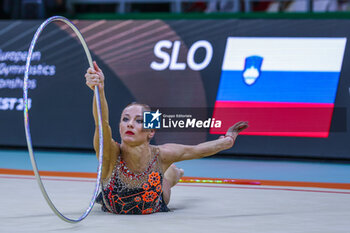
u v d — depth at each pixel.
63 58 20.77
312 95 18.88
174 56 19.94
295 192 11.28
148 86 20.03
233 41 19.56
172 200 10.02
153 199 8.22
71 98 20.77
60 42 20.78
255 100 19.28
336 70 18.72
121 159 8.06
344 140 18.66
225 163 18.30
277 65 19.14
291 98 19.02
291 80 19.02
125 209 8.23
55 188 11.52
